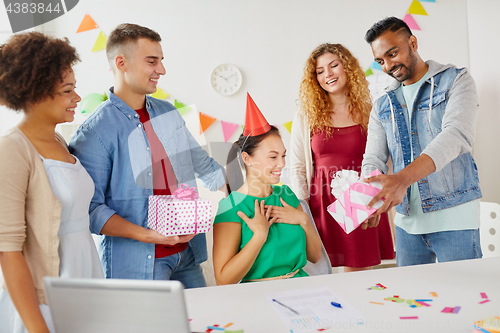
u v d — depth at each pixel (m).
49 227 0.92
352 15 2.01
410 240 1.55
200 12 1.98
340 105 1.65
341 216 1.27
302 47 2.01
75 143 1.20
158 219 1.15
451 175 1.44
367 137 1.62
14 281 0.80
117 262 1.25
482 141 2.22
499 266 1.04
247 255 1.13
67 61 0.97
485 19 2.11
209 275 1.64
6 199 0.81
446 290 0.88
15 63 0.91
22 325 0.90
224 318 0.78
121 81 1.29
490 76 2.12
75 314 0.58
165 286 0.53
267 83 1.99
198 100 1.97
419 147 1.50
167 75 1.96
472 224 1.44
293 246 1.20
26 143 0.90
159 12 1.98
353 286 0.93
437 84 1.45
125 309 0.55
